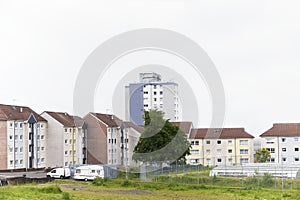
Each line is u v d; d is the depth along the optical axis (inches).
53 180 1989.4
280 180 1696.6
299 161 3622.0
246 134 3599.9
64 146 3277.6
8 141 2982.3
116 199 1227.2
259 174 1820.9
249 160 3582.7
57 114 3373.5
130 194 1369.3
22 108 3221.0
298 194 1423.5
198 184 1656.0
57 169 2250.2
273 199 1316.4
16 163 3043.8
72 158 3312.0
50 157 3280.0
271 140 3683.6
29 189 1375.5
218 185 1676.9
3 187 1505.9
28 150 3132.4
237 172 1863.9
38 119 3211.1
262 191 1505.9
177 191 1467.8
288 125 3742.6
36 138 3193.9
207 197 1326.3
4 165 2957.7
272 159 3671.3
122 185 1582.2
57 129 3280.0
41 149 3233.3
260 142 3880.4
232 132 3627.0
